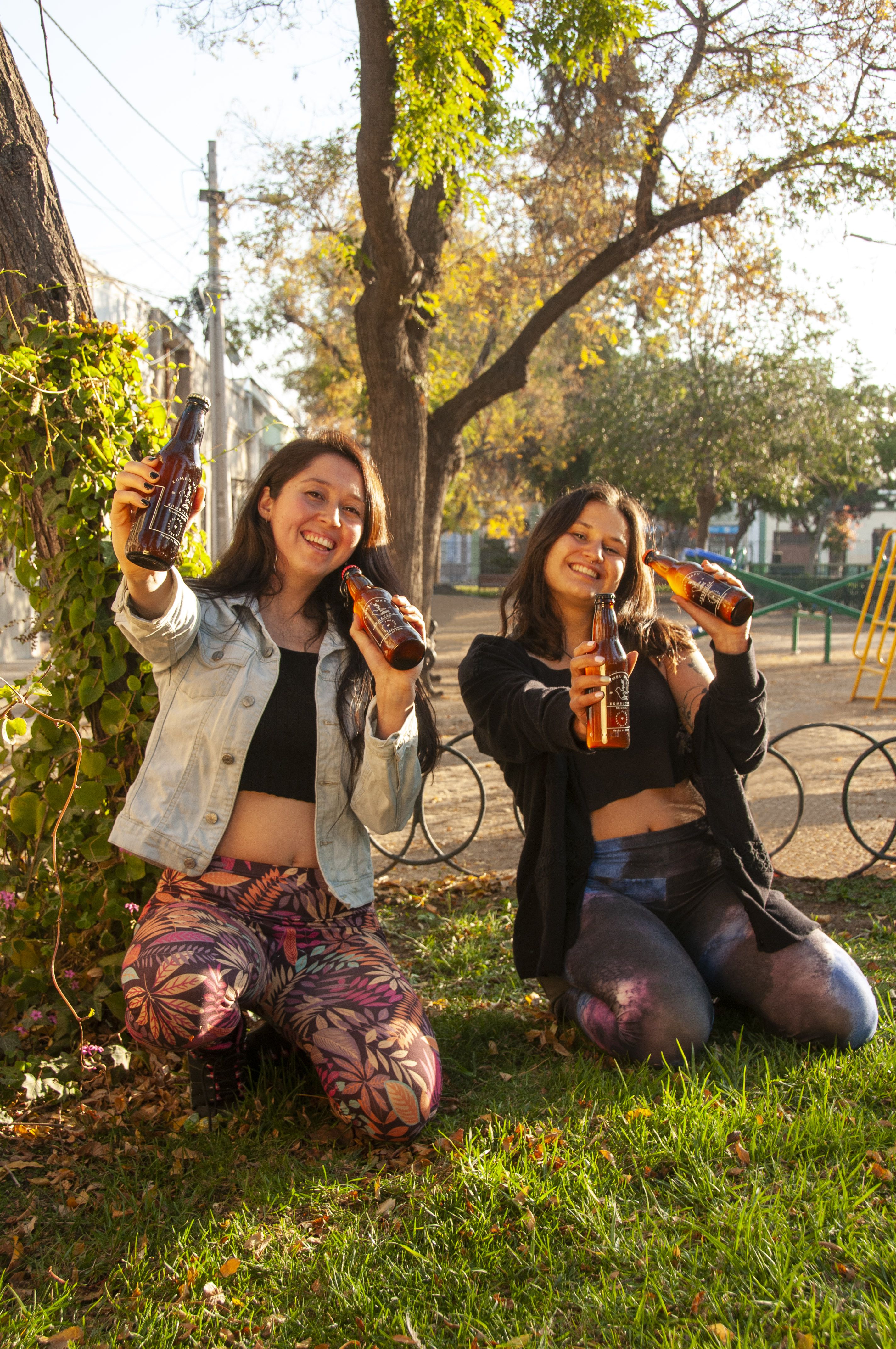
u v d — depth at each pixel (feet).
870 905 14.46
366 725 8.12
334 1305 6.13
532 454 109.09
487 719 9.48
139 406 10.67
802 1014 8.96
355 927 8.54
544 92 34.17
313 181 47.06
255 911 8.16
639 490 89.51
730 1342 5.60
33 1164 7.86
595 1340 5.79
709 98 32.99
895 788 22.43
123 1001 9.70
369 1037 7.64
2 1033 9.64
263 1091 8.67
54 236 10.74
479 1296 6.14
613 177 35.81
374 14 21.65
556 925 9.41
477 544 166.61
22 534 10.57
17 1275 6.66
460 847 16.53
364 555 8.89
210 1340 5.95
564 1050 9.64
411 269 25.39
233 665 8.18
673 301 40.11
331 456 8.50
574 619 9.96
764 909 9.11
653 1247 6.47
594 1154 7.47
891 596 35.04
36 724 10.18
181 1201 7.32
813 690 39.27
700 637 51.13
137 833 8.08
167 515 7.27
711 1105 8.00
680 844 9.57
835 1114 7.88
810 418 79.46
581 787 9.59
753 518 133.59
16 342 10.31
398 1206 7.13
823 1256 6.34
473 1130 8.02
